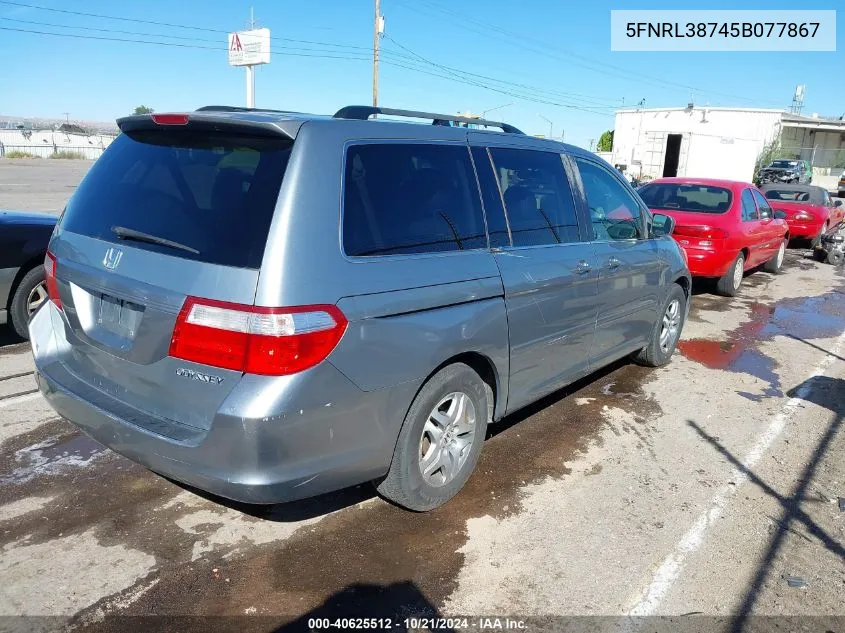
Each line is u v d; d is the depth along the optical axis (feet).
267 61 72.18
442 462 11.39
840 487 13.20
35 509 11.26
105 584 9.50
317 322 8.65
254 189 9.01
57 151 182.09
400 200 10.35
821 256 45.70
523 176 13.17
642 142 126.41
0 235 18.11
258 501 8.71
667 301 18.97
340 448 9.30
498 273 11.66
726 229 29.48
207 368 8.66
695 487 13.00
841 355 22.62
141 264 9.36
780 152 138.92
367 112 10.85
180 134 10.27
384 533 11.00
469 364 11.95
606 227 15.72
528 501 12.19
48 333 11.44
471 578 9.98
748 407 17.40
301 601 9.34
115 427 9.45
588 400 17.40
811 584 10.17
